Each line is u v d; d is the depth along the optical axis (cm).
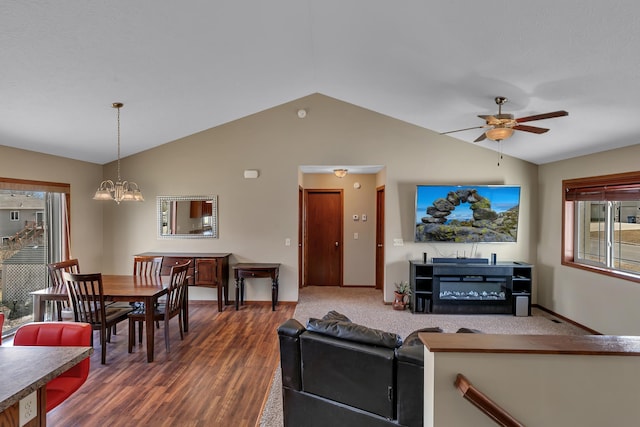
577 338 166
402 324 479
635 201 405
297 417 241
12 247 434
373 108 511
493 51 276
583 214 482
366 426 214
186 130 536
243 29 297
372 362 208
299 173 595
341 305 568
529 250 561
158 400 286
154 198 577
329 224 706
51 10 226
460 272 515
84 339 237
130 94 366
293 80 438
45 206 478
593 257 464
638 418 155
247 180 573
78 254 525
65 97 342
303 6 270
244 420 259
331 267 709
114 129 452
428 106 437
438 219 546
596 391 154
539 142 455
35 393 142
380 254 675
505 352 152
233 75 386
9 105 335
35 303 371
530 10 221
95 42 267
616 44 232
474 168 555
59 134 423
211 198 573
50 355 161
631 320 388
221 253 575
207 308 551
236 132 571
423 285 540
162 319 387
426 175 558
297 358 237
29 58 270
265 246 574
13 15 224
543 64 277
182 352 383
